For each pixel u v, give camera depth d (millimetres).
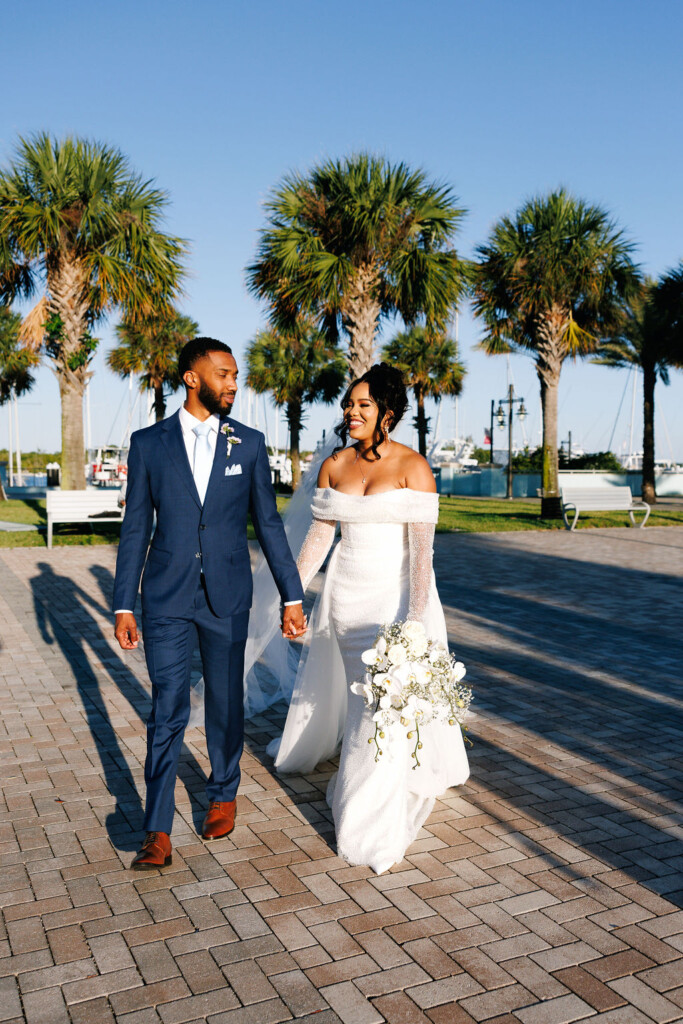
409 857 3154
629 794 3760
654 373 26500
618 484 36125
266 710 5102
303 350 32312
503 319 19109
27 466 57406
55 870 3027
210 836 3260
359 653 3332
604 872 3037
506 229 17797
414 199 14531
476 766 4098
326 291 14477
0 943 2555
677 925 2684
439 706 3018
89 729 4602
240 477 3166
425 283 14617
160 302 14789
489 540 14562
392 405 3373
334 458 3557
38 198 13477
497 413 39781
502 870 3051
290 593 3273
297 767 3969
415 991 2330
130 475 3146
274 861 3113
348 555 3436
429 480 3316
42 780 3883
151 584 3129
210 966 2439
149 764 3074
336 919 2703
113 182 13680
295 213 14805
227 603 3158
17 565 10820
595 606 8312
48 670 5836
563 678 5695
